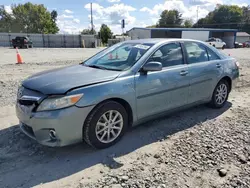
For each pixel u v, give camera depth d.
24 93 2.94
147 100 3.37
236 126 3.81
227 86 4.77
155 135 3.49
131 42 4.04
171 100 3.70
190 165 2.69
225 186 2.34
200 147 3.11
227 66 4.65
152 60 3.47
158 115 3.63
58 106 2.66
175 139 3.36
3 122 3.98
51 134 2.73
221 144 3.19
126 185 2.35
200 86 4.13
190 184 2.37
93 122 2.87
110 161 2.80
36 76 3.32
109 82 2.99
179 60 3.85
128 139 3.35
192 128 3.75
